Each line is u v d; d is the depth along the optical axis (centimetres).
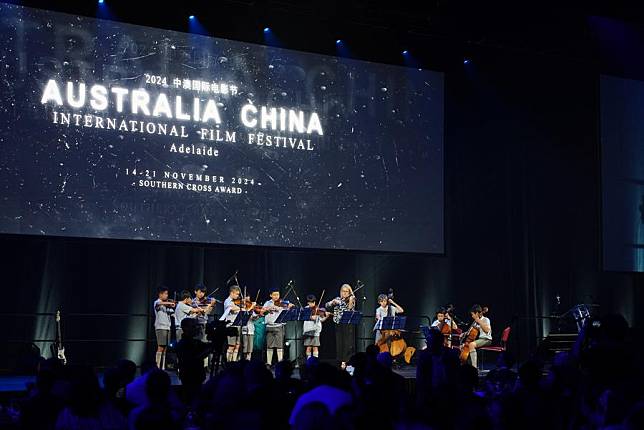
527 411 527
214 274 1405
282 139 1366
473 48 1565
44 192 1208
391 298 1415
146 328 1361
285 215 1357
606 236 1554
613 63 1598
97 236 1235
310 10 1348
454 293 1566
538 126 1631
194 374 863
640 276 1673
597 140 1562
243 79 1352
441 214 1466
